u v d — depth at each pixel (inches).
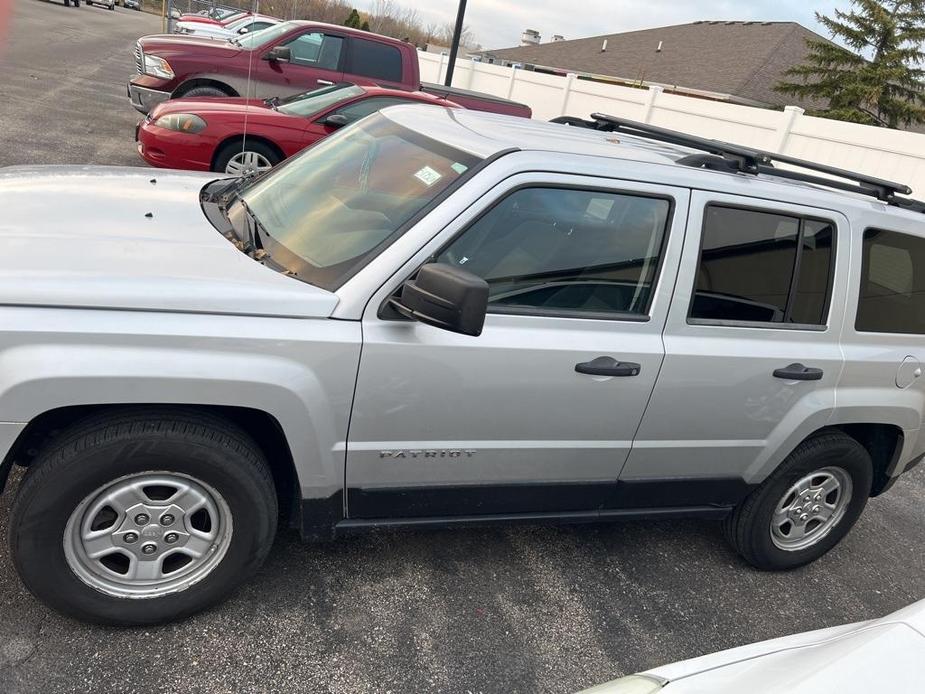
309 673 104.3
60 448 94.7
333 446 106.4
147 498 100.7
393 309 104.5
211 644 105.9
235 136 291.7
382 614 118.1
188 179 150.3
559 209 114.2
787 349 132.2
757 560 149.2
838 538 154.5
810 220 132.4
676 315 122.6
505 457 118.1
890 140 466.3
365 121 147.8
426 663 110.3
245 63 369.7
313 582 121.9
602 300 119.0
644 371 120.0
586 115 730.2
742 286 128.1
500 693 108.0
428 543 138.3
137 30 1304.1
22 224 107.6
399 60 399.2
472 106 398.9
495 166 111.0
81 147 359.3
